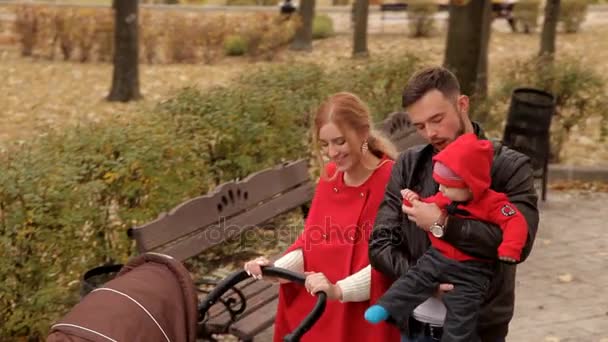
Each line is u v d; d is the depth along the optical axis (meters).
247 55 22.81
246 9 30.36
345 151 3.58
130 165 6.18
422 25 25.52
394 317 3.18
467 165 2.95
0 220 5.36
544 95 8.90
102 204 6.08
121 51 16.64
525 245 3.03
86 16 21.41
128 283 3.22
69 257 5.62
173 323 3.20
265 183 6.30
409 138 8.08
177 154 6.64
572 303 6.56
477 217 3.02
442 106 3.09
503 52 22.19
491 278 3.13
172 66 21.27
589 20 28.52
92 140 6.34
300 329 3.17
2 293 5.30
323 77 9.17
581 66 10.39
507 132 8.87
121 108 16.00
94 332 2.96
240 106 7.73
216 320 4.92
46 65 20.89
